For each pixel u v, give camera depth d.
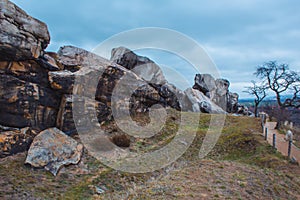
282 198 7.47
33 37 10.21
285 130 19.73
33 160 7.97
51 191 6.67
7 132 8.84
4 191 6.08
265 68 28.48
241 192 7.42
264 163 10.78
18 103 9.45
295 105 23.77
